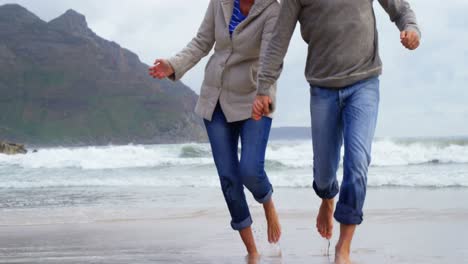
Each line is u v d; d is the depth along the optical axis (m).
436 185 10.90
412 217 6.19
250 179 3.72
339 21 3.20
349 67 3.23
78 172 19.19
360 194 3.12
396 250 4.08
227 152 3.82
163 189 12.33
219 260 3.84
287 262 3.65
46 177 17.41
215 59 3.84
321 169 3.49
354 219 3.14
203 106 3.87
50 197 11.01
